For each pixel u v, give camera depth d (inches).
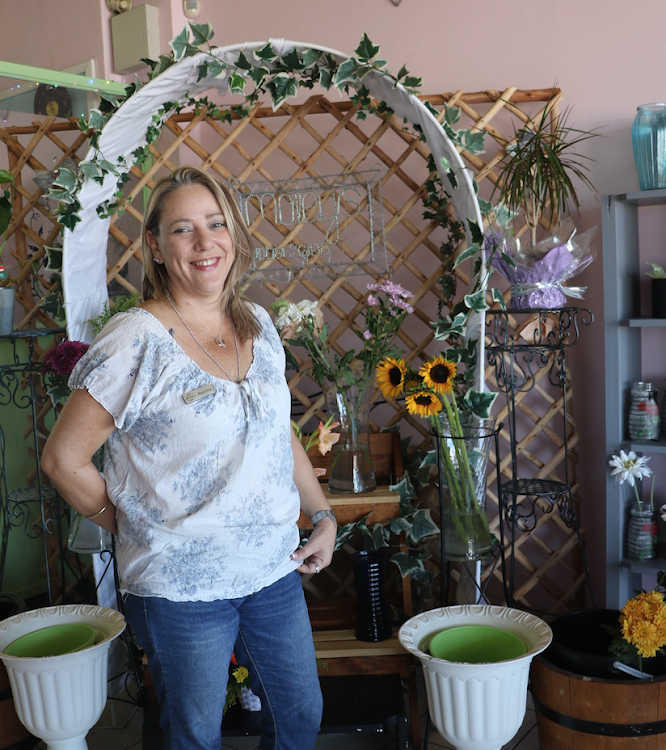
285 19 93.6
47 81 80.0
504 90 81.1
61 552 78.2
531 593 86.8
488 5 81.2
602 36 75.5
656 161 68.1
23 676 55.9
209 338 45.2
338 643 67.6
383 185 87.9
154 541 42.2
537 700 59.8
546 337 75.2
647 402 71.5
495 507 87.8
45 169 87.7
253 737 69.7
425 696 76.0
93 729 72.2
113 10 100.7
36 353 91.1
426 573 75.8
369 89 70.4
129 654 73.4
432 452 67.9
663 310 69.6
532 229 70.6
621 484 72.1
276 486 45.1
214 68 66.9
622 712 55.1
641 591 64.6
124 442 43.1
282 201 90.7
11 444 88.9
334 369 70.6
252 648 46.9
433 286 81.6
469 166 80.8
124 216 87.7
